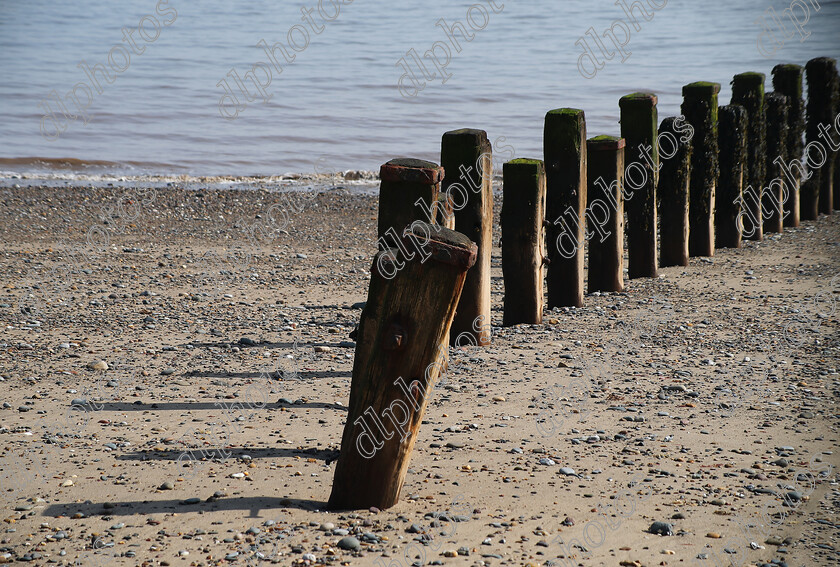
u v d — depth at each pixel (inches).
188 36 4173.2
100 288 1058.1
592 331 868.6
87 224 1451.8
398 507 472.1
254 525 447.8
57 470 524.4
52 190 1702.8
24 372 735.7
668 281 1077.8
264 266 1218.0
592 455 557.0
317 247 1357.0
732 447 570.3
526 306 890.7
